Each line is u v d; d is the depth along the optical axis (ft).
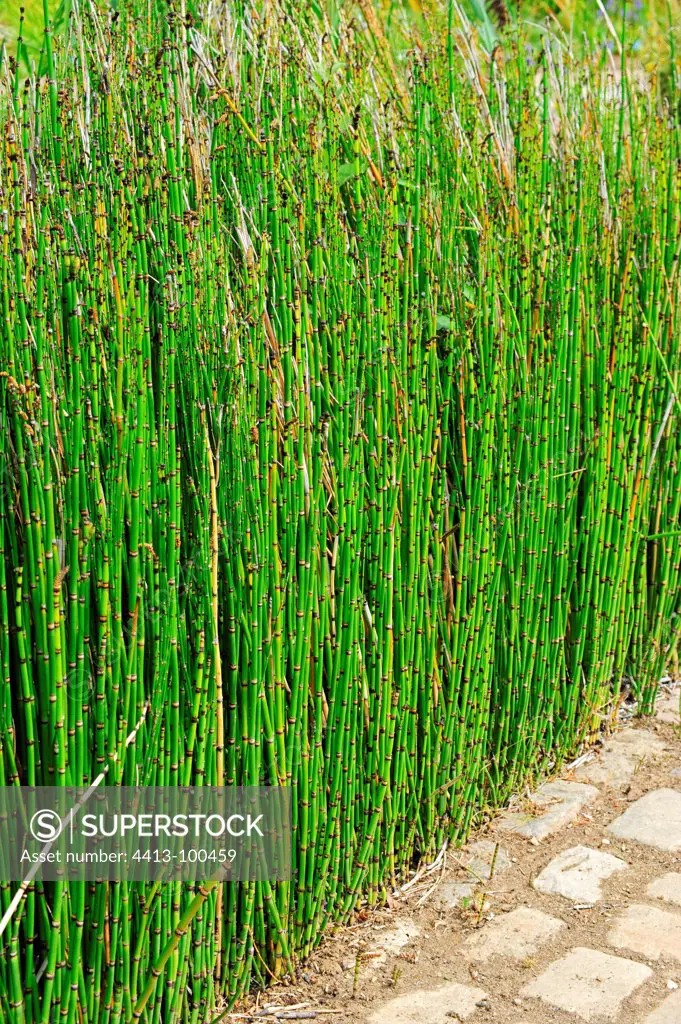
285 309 6.57
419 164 7.77
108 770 5.73
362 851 7.73
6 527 5.49
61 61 7.47
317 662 6.91
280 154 7.29
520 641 8.90
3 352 5.42
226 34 8.27
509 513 8.28
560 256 8.73
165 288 5.96
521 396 8.31
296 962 7.36
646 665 10.67
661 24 14.90
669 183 9.93
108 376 5.52
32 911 5.57
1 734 5.39
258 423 6.17
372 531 7.19
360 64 9.01
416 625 7.73
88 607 5.57
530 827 8.99
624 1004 6.95
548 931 7.71
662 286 10.03
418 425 7.38
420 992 7.13
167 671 5.84
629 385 9.57
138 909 6.11
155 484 5.67
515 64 10.09
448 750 8.30
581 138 9.77
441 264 8.26
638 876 8.34
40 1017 5.82
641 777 9.77
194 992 6.64
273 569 6.37
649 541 10.62
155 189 6.32
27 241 5.76
